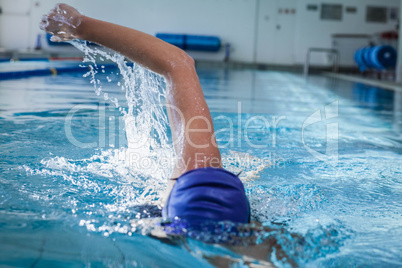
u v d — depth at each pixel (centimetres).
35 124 254
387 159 203
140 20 1334
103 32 115
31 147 189
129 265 77
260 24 1366
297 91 656
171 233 90
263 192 136
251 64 1360
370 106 492
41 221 100
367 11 1352
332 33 1364
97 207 112
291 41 1374
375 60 1041
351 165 187
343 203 129
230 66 1356
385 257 87
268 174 165
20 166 155
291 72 1262
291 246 88
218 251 84
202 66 1271
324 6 1352
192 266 78
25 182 135
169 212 95
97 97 410
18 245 85
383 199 136
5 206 110
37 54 1122
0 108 319
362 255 88
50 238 89
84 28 114
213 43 1303
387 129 317
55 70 736
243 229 90
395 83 910
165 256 82
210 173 93
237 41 1371
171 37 1295
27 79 606
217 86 675
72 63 890
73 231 94
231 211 90
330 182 156
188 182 92
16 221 99
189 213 90
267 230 93
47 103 360
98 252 83
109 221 101
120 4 1312
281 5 1357
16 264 76
